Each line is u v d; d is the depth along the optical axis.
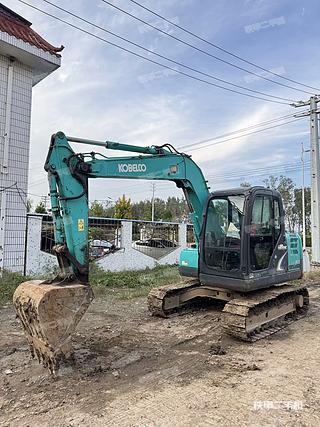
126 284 11.73
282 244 7.64
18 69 11.04
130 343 6.12
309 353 5.75
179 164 7.00
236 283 6.75
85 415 3.74
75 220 5.09
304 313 8.39
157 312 7.77
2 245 10.48
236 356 5.59
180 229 18.36
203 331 6.87
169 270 15.35
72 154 5.17
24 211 11.10
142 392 4.28
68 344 4.63
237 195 6.93
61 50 11.40
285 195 39.41
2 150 10.56
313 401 4.10
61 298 4.51
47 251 12.04
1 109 10.58
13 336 6.27
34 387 4.33
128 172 5.98
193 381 4.63
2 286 9.40
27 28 10.95
